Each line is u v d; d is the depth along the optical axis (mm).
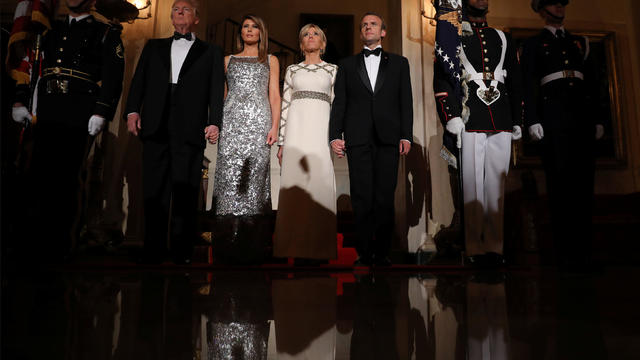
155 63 2621
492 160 2609
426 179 3314
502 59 2674
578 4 4781
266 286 1398
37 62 2633
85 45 2617
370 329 690
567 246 2502
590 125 2602
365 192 2613
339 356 510
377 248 2592
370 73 2801
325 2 7621
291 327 701
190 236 2527
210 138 2561
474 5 2719
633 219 3029
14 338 599
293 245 2613
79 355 506
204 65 2676
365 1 7648
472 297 1135
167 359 489
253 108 2795
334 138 2668
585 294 1200
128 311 858
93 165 3258
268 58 2934
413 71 3441
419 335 639
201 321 750
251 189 2727
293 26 7566
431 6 3527
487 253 2588
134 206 3283
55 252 2527
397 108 2734
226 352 526
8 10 3824
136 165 3324
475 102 2605
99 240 3125
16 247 2615
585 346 552
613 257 3006
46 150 2529
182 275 1840
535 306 959
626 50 4719
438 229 3256
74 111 2561
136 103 2594
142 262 2492
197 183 2598
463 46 2662
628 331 661
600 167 4543
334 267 2512
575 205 2521
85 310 866
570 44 2656
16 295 1099
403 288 1364
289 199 2684
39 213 2510
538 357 494
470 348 549
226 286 1390
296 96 2789
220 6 7668
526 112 2637
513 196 3623
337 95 2773
